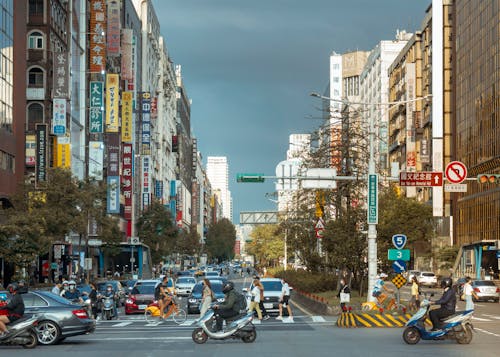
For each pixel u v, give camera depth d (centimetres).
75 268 8338
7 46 6284
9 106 6322
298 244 5947
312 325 3334
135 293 4712
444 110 12188
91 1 9212
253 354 2047
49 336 2386
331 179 3788
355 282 5197
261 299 3703
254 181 3728
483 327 3172
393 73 15200
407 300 4947
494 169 9894
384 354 2033
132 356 2031
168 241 11806
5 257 4853
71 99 7888
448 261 10788
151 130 14662
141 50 14612
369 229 3756
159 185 15025
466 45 11238
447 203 11769
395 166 4925
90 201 6169
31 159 6619
